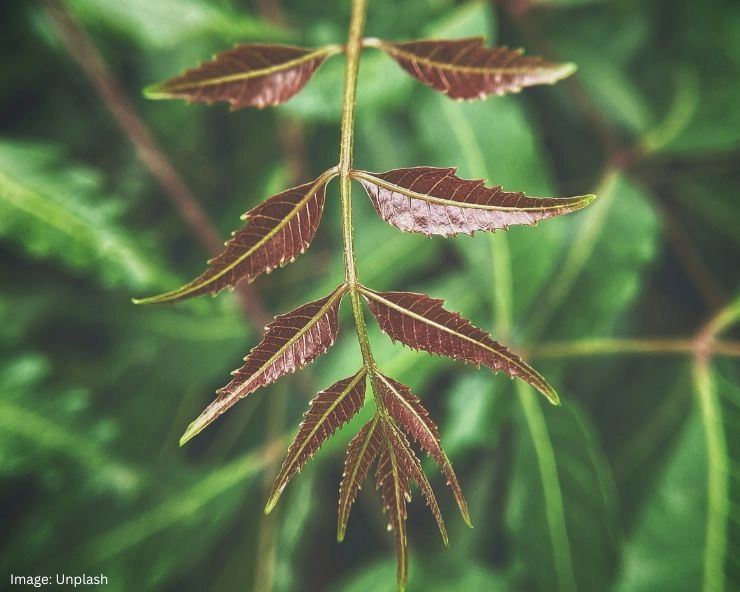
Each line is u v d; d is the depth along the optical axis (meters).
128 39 0.42
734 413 0.41
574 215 0.43
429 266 0.45
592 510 0.41
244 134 0.47
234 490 0.43
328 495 0.47
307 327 0.32
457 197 0.32
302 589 0.47
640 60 0.47
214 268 0.32
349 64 0.34
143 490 0.42
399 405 0.32
